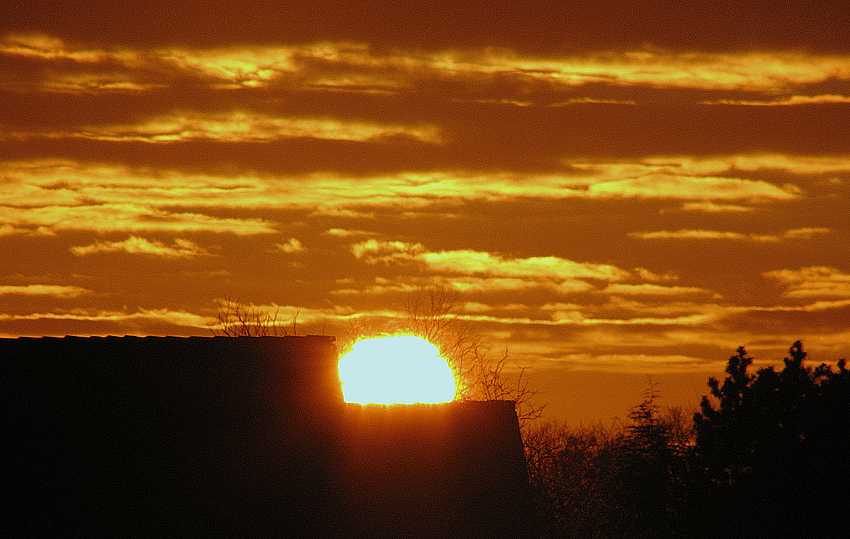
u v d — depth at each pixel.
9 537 55.50
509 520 68.69
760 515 77.56
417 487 68.12
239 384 65.19
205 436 62.00
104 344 64.94
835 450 78.06
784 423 81.56
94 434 60.41
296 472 62.31
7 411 60.69
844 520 75.12
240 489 60.44
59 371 63.03
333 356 68.25
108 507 57.59
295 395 65.75
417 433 73.06
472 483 70.19
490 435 74.75
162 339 65.94
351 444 69.25
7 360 63.03
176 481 59.59
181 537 57.59
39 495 57.31
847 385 81.00
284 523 60.19
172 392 63.50
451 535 65.94
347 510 63.44
